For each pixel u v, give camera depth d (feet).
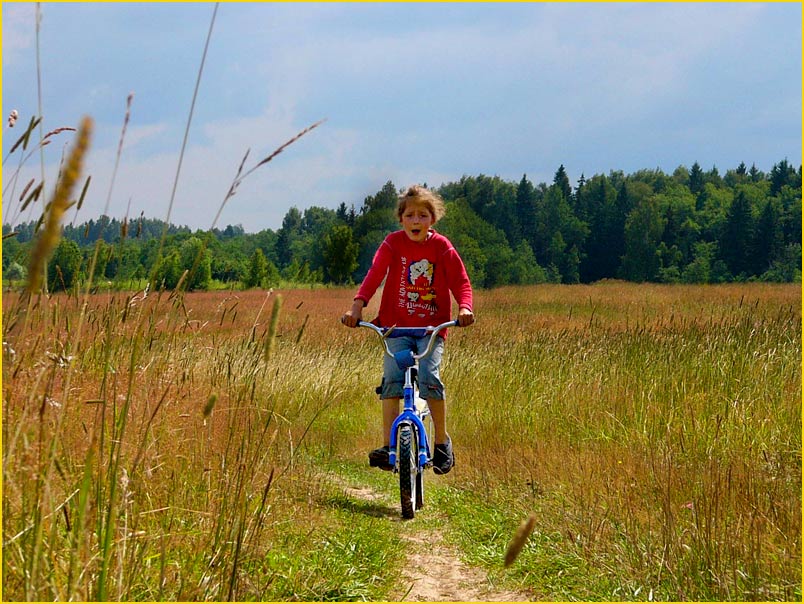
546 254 472.44
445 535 16.75
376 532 16.02
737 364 26.86
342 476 22.93
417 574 14.20
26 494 9.05
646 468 17.88
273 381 25.64
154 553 11.13
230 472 12.84
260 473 13.97
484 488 20.17
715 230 473.26
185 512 12.23
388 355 18.60
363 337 46.85
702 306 104.63
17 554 8.73
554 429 24.72
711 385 25.26
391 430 18.19
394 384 18.70
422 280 19.08
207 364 18.58
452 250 19.12
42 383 9.39
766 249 414.62
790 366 26.63
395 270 19.25
